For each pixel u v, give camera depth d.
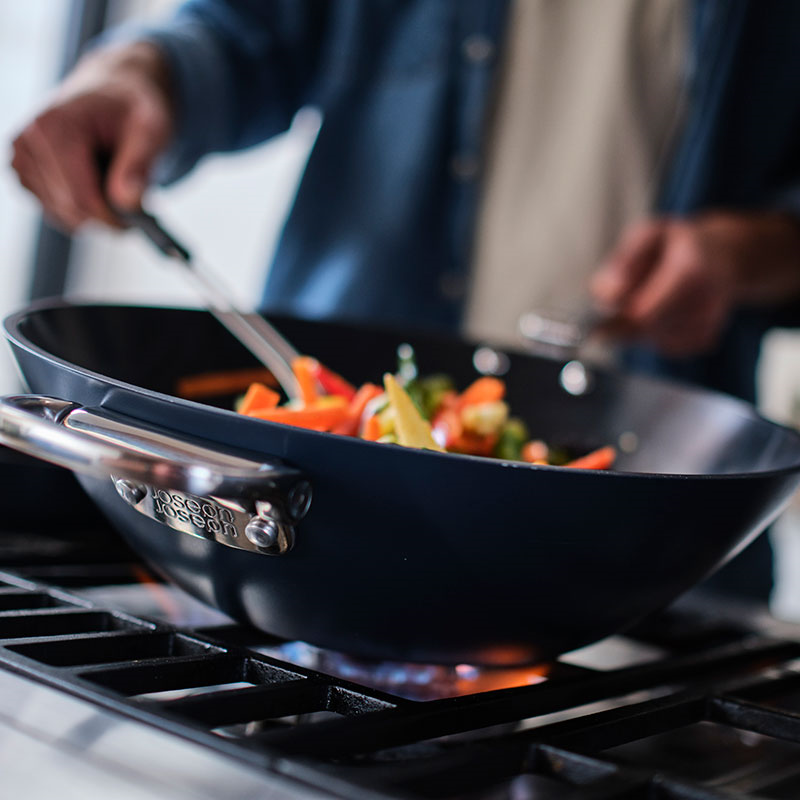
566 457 0.81
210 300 0.80
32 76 3.35
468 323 1.54
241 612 0.54
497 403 0.78
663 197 1.56
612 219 1.56
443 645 0.52
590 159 1.55
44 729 0.40
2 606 0.55
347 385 0.84
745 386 1.58
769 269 1.27
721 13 1.49
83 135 0.96
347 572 0.47
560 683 0.53
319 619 0.51
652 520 0.47
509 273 1.54
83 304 0.70
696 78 1.52
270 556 0.48
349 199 1.53
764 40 1.50
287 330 0.86
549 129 1.56
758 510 0.52
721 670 0.63
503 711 0.48
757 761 0.52
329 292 1.49
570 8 1.56
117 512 0.53
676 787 0.39
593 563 0.48
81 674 0.43
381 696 0.46
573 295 1.53
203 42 1.30
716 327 1.23
